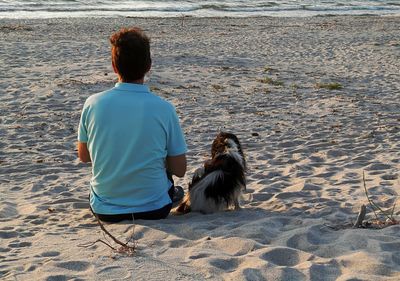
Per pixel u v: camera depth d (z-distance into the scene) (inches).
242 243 160.9
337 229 178.4
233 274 140.0
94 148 185.3
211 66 610.9
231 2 1596.9
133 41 179.8
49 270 145.2
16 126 377.1
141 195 186.7
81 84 492.7
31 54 644.7
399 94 502.0
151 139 182.4
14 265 151.6
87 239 173.3
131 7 1395.2
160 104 184.7
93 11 1294.3
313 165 292.7
